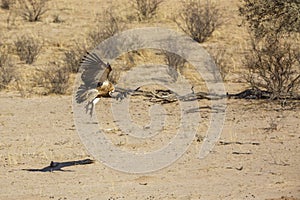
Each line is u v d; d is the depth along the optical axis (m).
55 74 78.88
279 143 50.12
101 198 36.72
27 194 38.12
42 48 95.00
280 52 67.25
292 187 38.31
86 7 123.38
